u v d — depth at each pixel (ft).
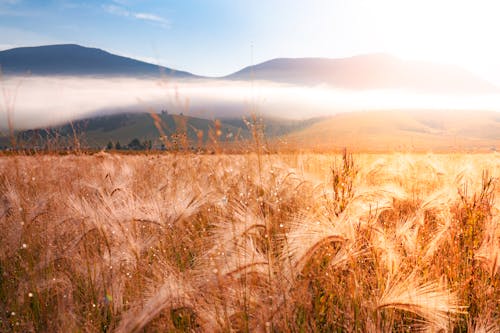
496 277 10.14
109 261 9.88
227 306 7.95
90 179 20.27
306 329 8.13
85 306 9.64
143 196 15.03
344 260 8.87
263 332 7.81
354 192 12.07
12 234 12.01
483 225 11.66
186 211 11.37
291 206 13.87
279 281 8.14
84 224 11.00
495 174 18.45
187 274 8.91
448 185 16.24
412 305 7.82
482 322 8.26
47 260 10.47
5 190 17.30
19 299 9.61
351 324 8.34
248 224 9.55
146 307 7.53
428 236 11.62
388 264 9.36
